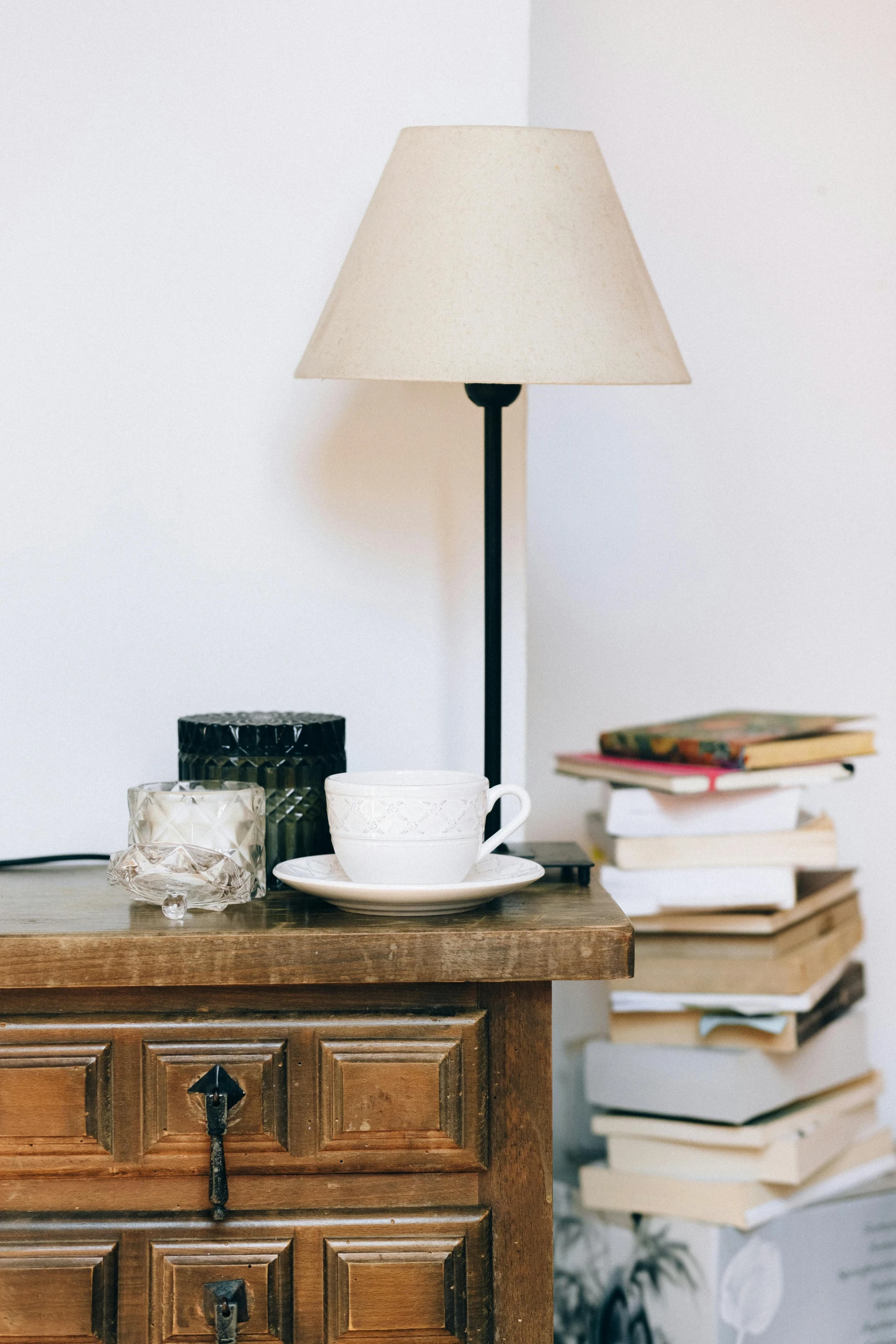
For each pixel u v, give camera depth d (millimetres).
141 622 1202
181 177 1185
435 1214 906
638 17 1771
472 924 896
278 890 1012
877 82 1805
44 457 1183
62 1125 887
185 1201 903
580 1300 1534
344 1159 900
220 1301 880
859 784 1865
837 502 1845
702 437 1827
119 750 1204
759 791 1411
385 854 901
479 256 918
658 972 1452
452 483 1229
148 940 865
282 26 1186
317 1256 901
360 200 1199
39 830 1197
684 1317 1423
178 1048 892
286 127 1190
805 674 1858
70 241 1176
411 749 1236
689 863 1420
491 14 1198
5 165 1165
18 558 1185
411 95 1197
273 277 1197
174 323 1190
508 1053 910
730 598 1845
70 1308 888
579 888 1021
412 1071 896
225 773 1023
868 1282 1500
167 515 1200
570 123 1765
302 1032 896
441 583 1233
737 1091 1408
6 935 865
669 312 1806
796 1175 1418
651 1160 1468
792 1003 1411
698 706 1849
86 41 1167
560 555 1810
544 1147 913
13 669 1188
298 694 1222
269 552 1213
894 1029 1874
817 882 1538
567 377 904
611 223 963
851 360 1833
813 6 1795
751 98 1799
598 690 1828
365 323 936
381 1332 898
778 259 1818
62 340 1180
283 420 1207
